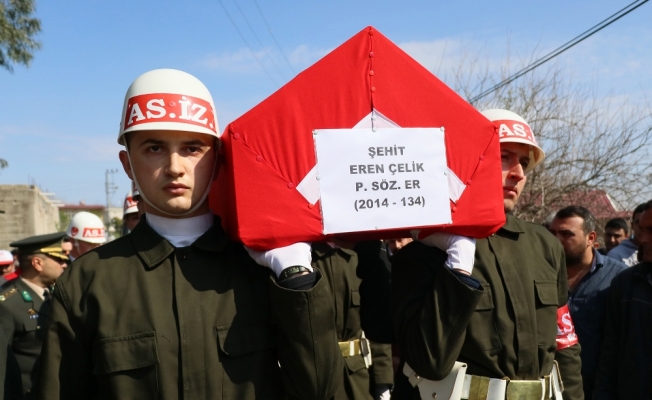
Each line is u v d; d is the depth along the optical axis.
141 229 1.93
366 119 2.02
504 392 2.23
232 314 1.87
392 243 3.89
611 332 3.25
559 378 2.51
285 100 1.95
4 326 3.86
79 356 1.79
